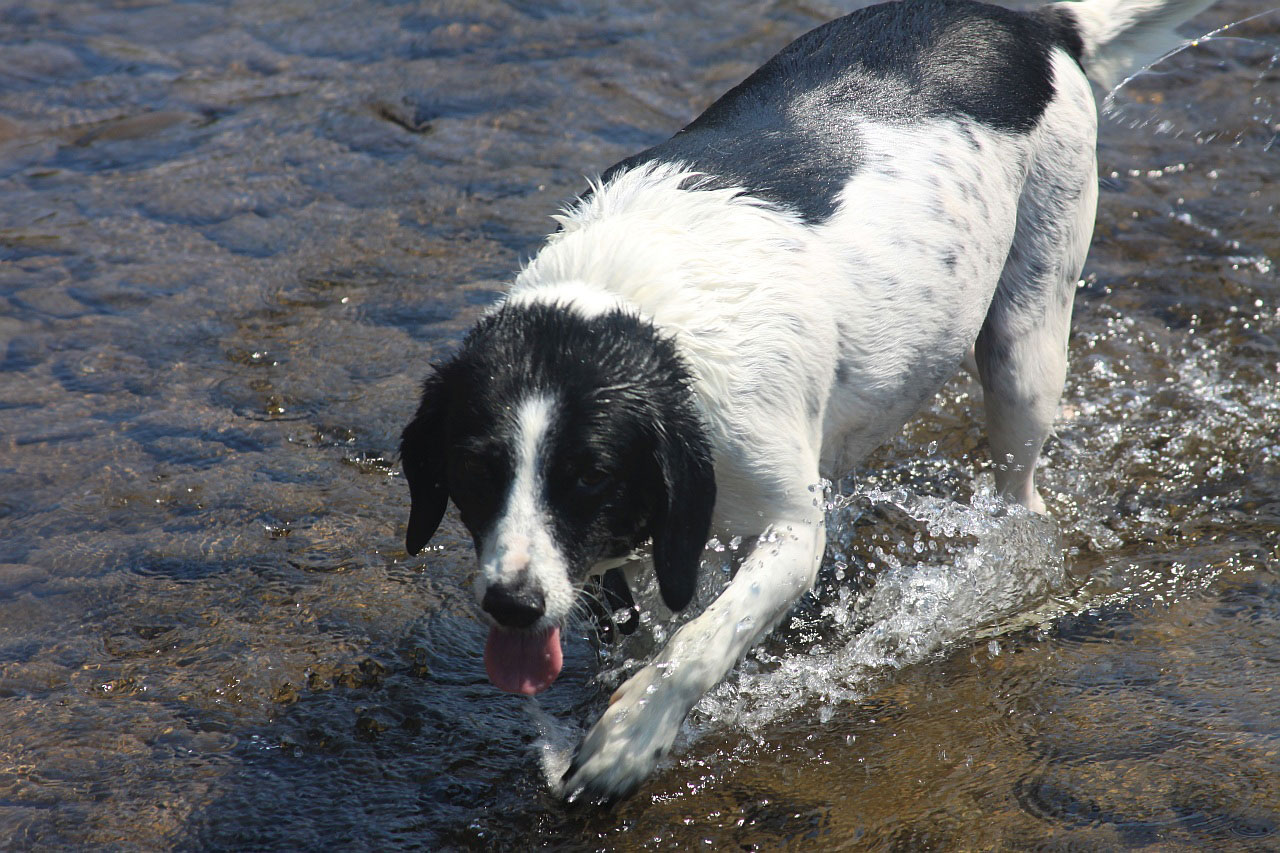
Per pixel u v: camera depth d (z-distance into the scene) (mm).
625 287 5695
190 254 10461
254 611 6840
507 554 5180
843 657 6555
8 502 7684
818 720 6105
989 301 7000
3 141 12305
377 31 14430
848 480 7949
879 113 6707
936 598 6945
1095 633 6637
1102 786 5492
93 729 6035
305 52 14070
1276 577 6922
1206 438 8266
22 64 13773
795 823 5438
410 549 6027
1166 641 6508
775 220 6129
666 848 5344
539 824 5496
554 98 12805
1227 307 9539
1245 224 10547
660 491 5465
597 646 6516
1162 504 7730
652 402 5363
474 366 5441
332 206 11125
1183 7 7906
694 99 12703
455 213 10945
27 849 5367
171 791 5680
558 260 5891
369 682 6352
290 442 8273
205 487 7832
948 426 8555
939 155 6633
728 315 5766
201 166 11797
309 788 5707
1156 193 11055
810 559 5938
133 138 12352
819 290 6098
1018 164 7004
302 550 7309
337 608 6859
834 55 7074
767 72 7109
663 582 5516
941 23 7203
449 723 6094
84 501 7707
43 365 9055
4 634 6668
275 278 10117
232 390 8797
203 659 6504
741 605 5625
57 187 11508
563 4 14844
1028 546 7316
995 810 5410
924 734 5953
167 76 13594
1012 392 7391
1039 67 7246
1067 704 6070
